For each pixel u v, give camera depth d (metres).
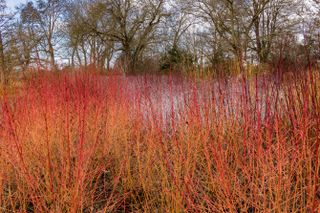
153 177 2.83
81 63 4.97
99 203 2.68
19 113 2.93
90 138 3.06
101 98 3.60
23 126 2.91
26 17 15.30
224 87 3.33
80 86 3.50
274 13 14.34
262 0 14.03
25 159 2.66
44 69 3.68
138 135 2.93
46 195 2.56
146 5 20.66
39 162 2.75
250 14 14.80
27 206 2.61
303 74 2.71
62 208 2.34
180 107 3.11
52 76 3.69
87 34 19.38
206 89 3.30
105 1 20.16
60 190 2.49
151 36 21.03
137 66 19.53
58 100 3.28
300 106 2.57
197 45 14.35
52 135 2.97
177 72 4.35
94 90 3.69
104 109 3.56
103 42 20.02
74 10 20.12
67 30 19.89
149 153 2.77
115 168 2.98
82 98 3.10
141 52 21.27
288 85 2.83
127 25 20.88
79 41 19.41
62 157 2.52
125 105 3.68
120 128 3.50
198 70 3.98
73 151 2.88
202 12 16.28
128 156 3.16
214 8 15.52
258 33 14.41
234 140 2.68
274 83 2.88
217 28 15.12
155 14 20.67
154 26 21.25
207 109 2.79
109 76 4.25
